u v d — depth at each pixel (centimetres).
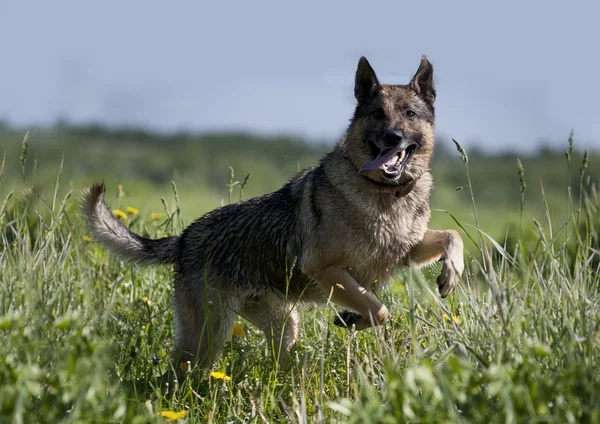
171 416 644
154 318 1030
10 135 7094
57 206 1095
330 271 943
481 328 717
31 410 560
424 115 987
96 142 9300
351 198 935
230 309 971
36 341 609
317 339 951
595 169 5703
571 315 682
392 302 1006
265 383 861
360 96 1005
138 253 1052
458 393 536
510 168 7212
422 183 980
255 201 1041
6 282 757
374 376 721
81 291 810
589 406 543
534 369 548
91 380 532
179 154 8544
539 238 752
